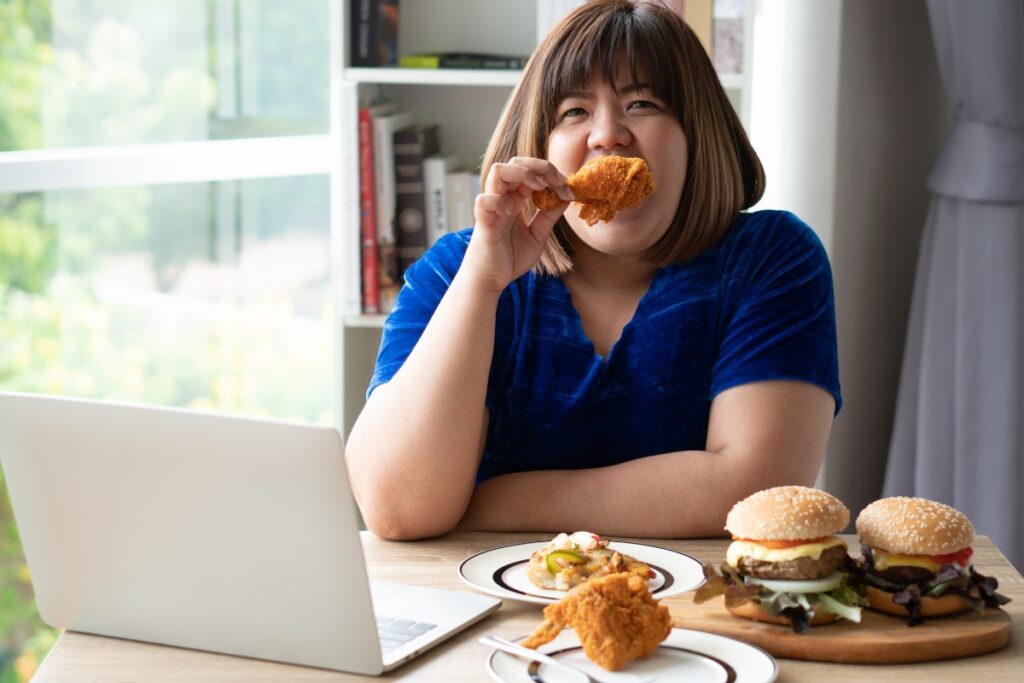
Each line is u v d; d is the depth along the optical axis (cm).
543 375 150
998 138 237
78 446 100
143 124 253
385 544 132
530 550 122
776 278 149
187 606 100
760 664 92
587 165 131
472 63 246
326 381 292
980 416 240
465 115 273
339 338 247
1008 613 106
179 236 260
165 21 254
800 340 145
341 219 243
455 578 119
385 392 138
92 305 245
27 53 228
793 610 98
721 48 235
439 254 157
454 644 100
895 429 257
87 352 245
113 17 245
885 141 268
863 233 265
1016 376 238
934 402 247
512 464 152
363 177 243
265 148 269
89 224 242
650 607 94
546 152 148
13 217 226
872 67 261
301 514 93
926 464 248
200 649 101
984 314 239
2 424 102
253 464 94
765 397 141
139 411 97
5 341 227
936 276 247
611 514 134
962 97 241
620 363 150
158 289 257
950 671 94
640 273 153
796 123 255
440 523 134
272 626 97
